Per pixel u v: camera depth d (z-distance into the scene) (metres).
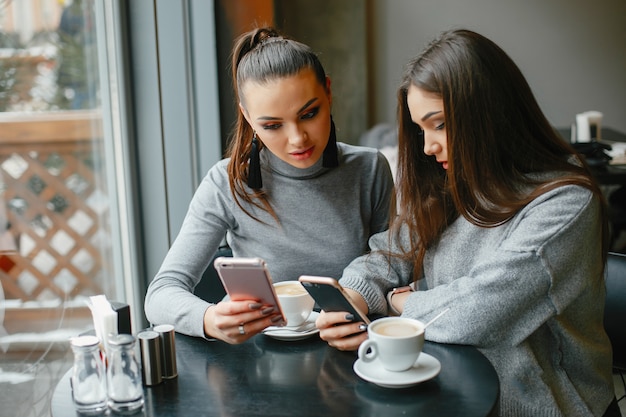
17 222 1.56
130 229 2.04
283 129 1.24
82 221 1.83
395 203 1.38
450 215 1.32
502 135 1.20
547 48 5.19
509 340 1.16
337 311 1.13
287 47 1.24
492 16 5.16
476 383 1.02
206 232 1.41
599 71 5.21
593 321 1.26
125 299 2.07
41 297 1.63
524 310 1.16
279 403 0.98
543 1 5.12
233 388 1.03
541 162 1.23
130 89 2.00
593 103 5.25
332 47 4.99
